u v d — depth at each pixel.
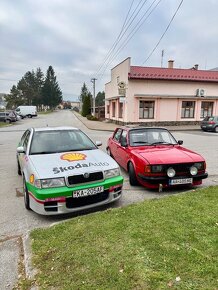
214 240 3.11
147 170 5.31
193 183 5.51
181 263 2.68
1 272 2.90
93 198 4.42
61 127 6.23
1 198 5.38
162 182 5.33
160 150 6.06
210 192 5.10
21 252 3.30
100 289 2.38
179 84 25.55
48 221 4.25
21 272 2.89
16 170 7.93
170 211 4.07
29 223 4.18
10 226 4.08
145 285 2.38
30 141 5.50
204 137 16.84
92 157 4.96
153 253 2.88
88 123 31.16
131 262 2.74
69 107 169.50
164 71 27.20
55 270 2.77
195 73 27.91
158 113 25.41
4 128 26.45
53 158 4.82
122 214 4.04
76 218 4.05
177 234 3.28
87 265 2.76
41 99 101.88
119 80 27.27
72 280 2.56
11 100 87.50
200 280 2.41
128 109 24.72
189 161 5.39
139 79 24.45
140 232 3.37
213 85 26.48
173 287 2.34
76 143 5.63
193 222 3.63
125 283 2.43
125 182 6.37
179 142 6.84
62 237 3.44
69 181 4.20
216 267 2.58
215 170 7.62
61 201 4.13
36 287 2.56
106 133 20.48
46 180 4.12
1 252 3.32
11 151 11.73
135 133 6.88
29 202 4.55
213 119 20.95
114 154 7.96
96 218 3.96
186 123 26.36
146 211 4.11
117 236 3.32
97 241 3.24
